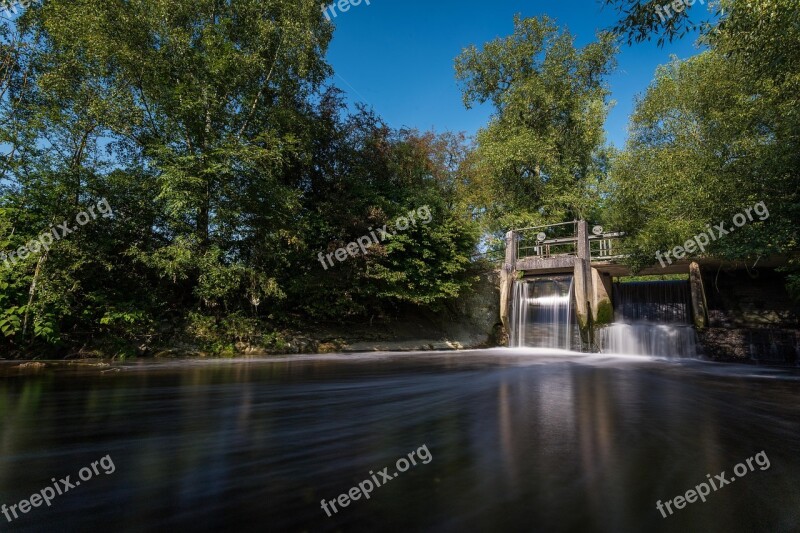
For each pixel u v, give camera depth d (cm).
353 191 1752
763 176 1049
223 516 282
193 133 1373
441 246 1931
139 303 1364
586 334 1744
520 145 2377
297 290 1576
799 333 1363
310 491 323
